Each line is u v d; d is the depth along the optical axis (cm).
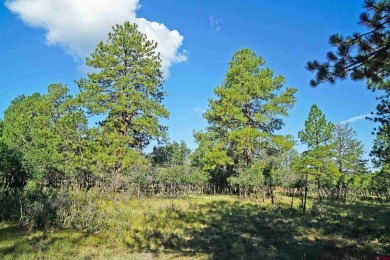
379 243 1273
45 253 952
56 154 2578
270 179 3056
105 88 3167
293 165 3622
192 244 1209
